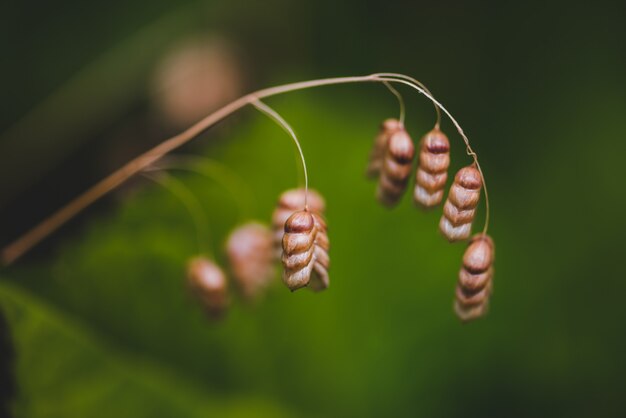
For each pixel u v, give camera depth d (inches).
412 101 17.0
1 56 15.9
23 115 15.8
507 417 15.6
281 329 15.1
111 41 16.2
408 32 17.9
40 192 15.6
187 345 14.7
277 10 17.1
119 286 14.4
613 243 16.4
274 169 15.2
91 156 15.8
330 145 15.5
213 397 14.7
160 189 14.8
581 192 16.8
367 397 15.3
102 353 12.9
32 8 16.2
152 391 13.9
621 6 18.5
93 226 14.5
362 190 15.4
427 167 11.0
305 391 15.1
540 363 15.8
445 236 10.8
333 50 17.3
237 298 13.8
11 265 13.7
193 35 16.5
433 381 15.4
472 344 15.6
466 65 17.8
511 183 16.7
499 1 18.4
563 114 17.6
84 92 16.0
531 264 16.1
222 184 15.0
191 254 14.7
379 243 15.4
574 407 15.7
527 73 17.9
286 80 16.7
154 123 16.0
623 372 15.9
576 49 18.2
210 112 16.2
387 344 15.3
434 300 15.4
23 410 12.3
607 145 17.2
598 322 15.9
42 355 12.4
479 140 17.0
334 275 15.2
